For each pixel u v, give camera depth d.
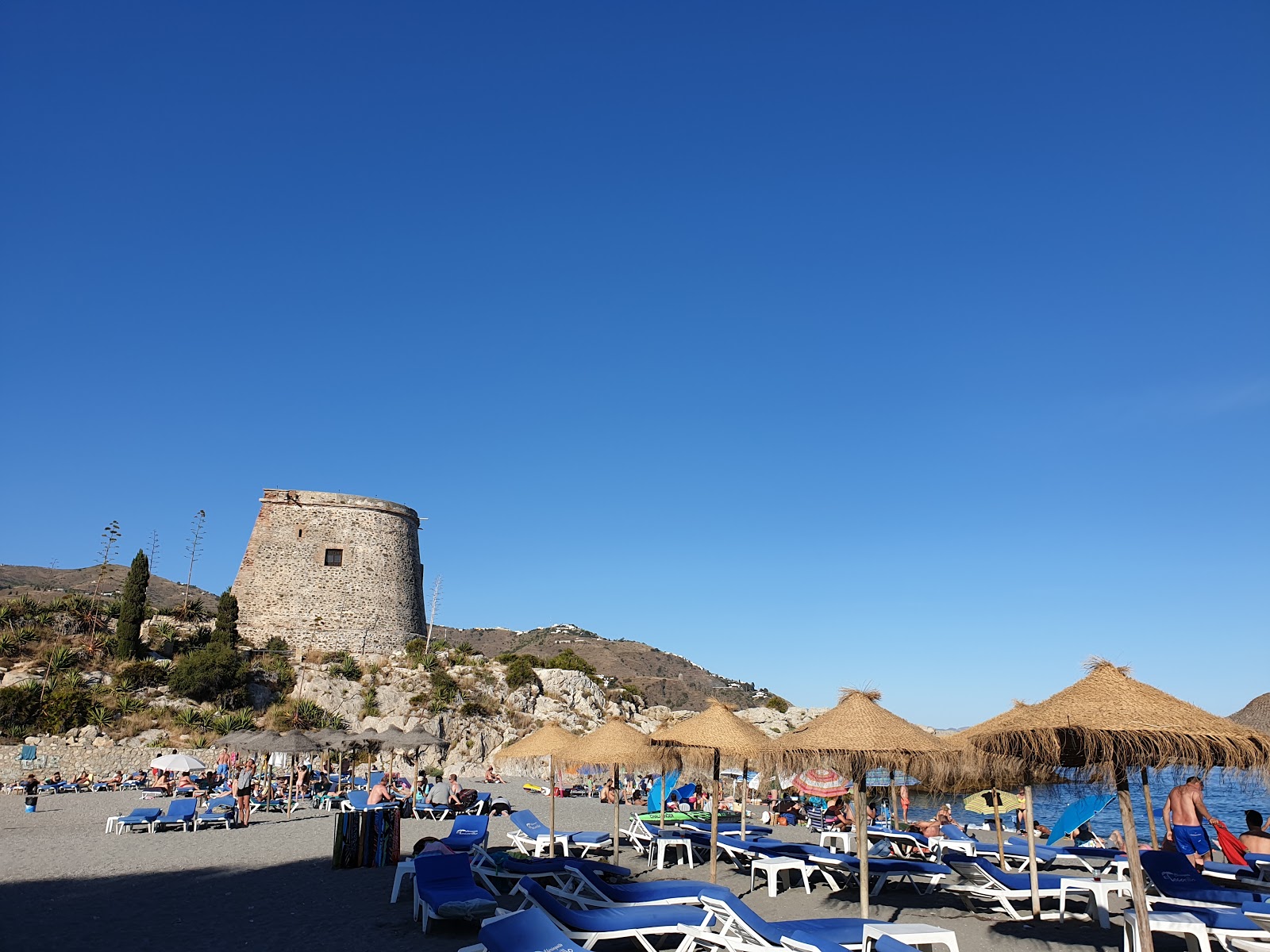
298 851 17.45
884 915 12.03
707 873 15.41
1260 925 9.28
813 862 13.77
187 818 20.66
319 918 11.27
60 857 16.22
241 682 41.34
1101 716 7.80
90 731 35.00
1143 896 7.88
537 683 50.78
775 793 27.70
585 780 36.44
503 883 13.78
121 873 14.48
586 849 17.39
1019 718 8.57
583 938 8.92
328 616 50.72
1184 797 13.67
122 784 31.97
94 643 42.47
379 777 30.39
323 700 42.50
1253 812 13.66
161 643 44.09
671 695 114.50
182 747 35.69
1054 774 9.42
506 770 40.62
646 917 9.23
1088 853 14.45
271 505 52.16
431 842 14.84
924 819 29.11
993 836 20.73
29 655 40.38
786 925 8.88
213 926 10.72
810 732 10.60
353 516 53.25
